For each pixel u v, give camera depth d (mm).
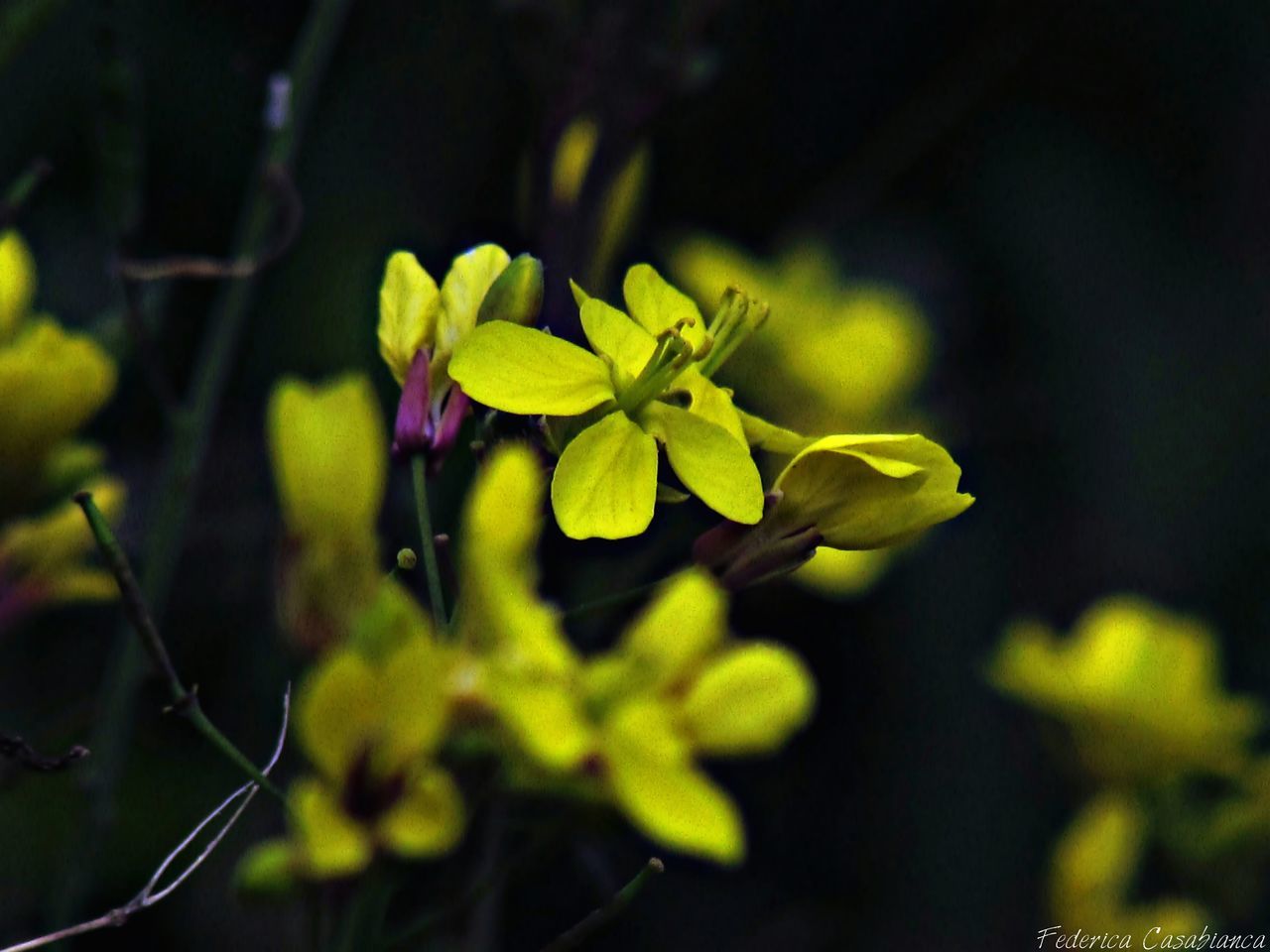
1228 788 545
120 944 489
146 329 462
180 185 561
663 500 417
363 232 541
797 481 420
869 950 551
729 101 609
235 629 503
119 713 458
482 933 447
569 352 415
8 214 449
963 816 570
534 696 411
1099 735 525
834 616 581
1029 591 616
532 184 485
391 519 470
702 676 428
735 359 571
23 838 490
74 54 549
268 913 488
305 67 473
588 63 484
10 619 457
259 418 521
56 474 457
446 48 575
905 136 615
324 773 408
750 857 555
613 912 414
